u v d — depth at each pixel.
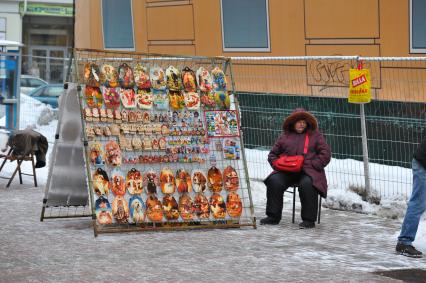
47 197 11.04
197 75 11.14
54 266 8.41
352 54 15.70
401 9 14.74
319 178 10.96
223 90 11.24
